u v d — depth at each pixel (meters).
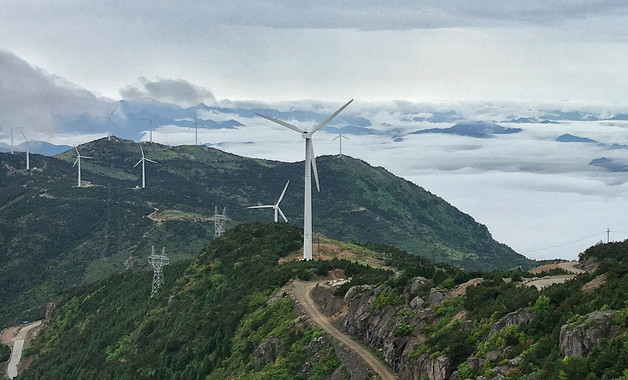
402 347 99.88
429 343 93.62
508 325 84.25
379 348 107.44
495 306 90.94
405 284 116.25
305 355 117.94
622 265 86.50
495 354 81.38
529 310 83.69
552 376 69.12
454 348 86.81
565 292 84.56
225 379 134.75
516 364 75.94
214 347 155.88
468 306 97.25
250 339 143.25
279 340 129.88
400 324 102.62
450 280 110.19
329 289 145.50
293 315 138.62
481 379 77.31
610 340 69.12
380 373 99.56
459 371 83.00
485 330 87.44
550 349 74.56
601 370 65.88
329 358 112.38
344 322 123.69
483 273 115.75
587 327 70.94
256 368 128.25
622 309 72.00
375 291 120.75
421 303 106.94
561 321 77.38
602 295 78.38
